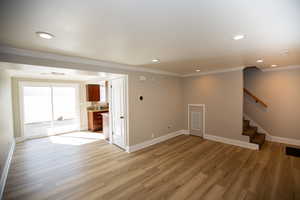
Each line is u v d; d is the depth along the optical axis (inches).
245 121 174.2
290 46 84.2
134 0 41.2
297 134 149.9
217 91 168.9
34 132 193.3
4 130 112.8
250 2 42.9
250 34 67.5
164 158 125.9
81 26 57.5
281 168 105.4
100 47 83.4
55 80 211.0
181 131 204.7
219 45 82.5
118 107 154.8
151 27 59.6
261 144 150.1
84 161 121.3
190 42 77.7
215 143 163.0
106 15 49.5
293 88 149.7
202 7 45.5
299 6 44.8
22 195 80.1
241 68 148.6
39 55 90.6
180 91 201.3
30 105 190.2
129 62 123.9
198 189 83.9
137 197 77.8
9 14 46.9
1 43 74.4
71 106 227.9
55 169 108.1
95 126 232.5
